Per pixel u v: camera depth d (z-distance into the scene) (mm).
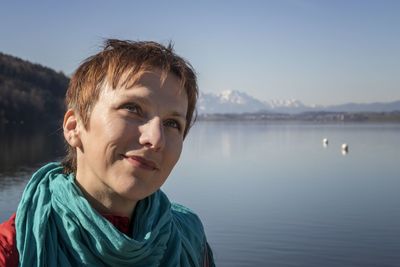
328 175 39438
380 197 27734
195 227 1959
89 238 1480
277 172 42062
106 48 1615
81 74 1605
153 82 1532
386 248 17156
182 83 1599
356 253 16562
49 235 1494
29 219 1521
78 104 1570
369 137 118688
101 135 1485
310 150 73375
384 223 20719
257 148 79500
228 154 66062
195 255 1841
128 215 1608
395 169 43562
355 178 37312
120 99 1488
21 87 106312
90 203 1564
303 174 40344
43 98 106875
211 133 157500
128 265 1535
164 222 1663
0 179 33562
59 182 1552
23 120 101562
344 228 19922
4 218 20875
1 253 1447
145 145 1475
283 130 185625
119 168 1478
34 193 1603
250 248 17031
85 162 1557
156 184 1534
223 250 16828
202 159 57562
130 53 1550
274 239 18125
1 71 108375
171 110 1552
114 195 1550
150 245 1585
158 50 1612
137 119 1506
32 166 41406
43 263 1456
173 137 1575
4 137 74750
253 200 26812
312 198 27531
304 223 20734
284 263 15602
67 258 1484
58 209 1512
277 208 24188
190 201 26734
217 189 31406
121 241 1463
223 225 20375
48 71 118688
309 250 16891
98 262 1495
